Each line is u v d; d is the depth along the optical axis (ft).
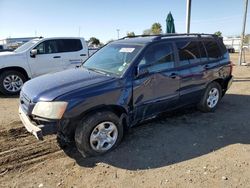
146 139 15.88
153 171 12.51
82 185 11.53
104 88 13.66
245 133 16.87
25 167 12.97
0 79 28.27
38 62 30.53
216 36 21.12
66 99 12.57
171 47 17.16
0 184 11.66
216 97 20.90
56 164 13.23
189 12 35.17
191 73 18.06
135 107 15.11
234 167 12.76
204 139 15.94
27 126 13.03
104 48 18.58
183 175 12.14
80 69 16.84
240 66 53.21
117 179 11.92
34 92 13.39
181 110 20.81
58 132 12.80
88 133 13.30
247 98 25.82
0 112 21.54
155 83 15.83
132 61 15.08
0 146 15.03
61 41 32.48
